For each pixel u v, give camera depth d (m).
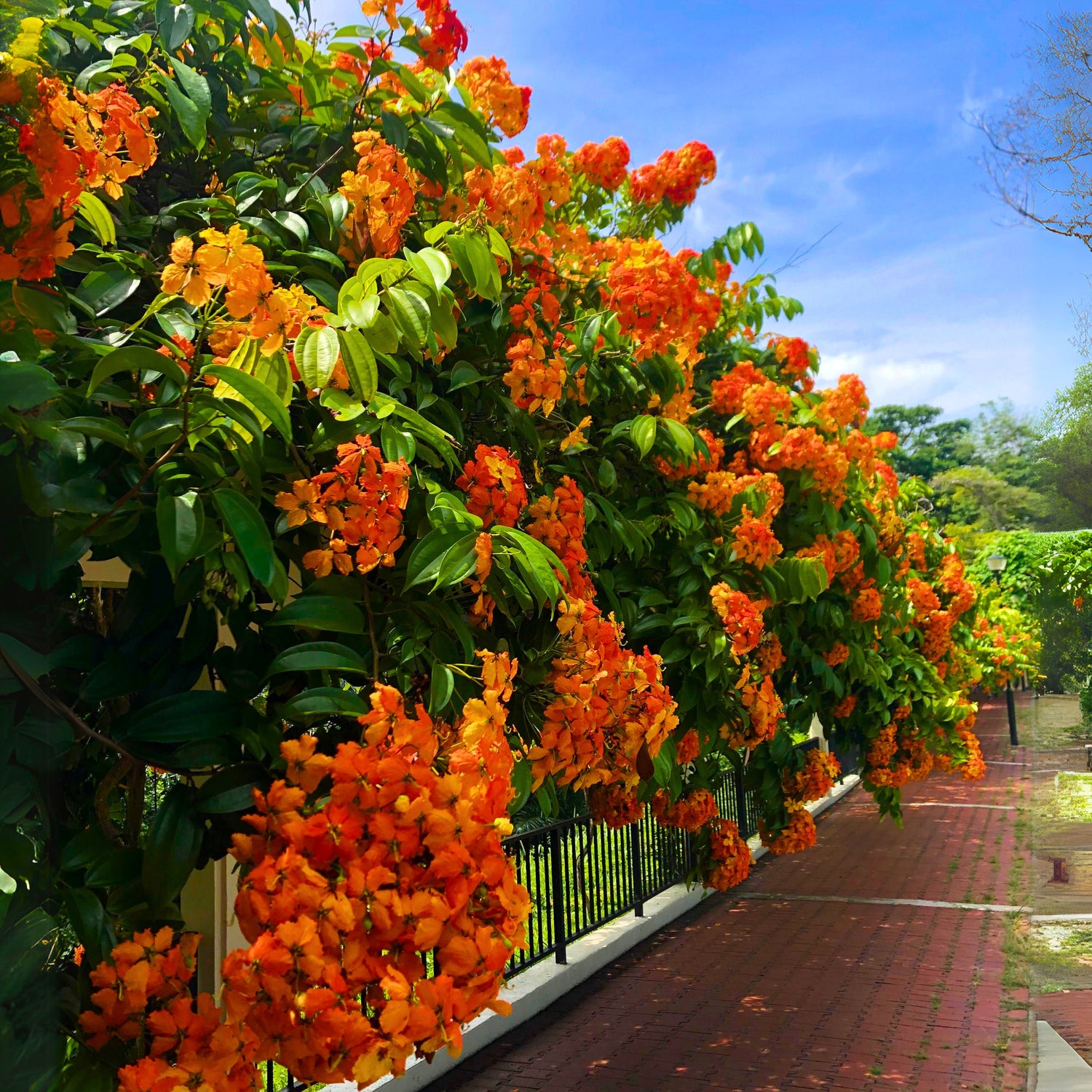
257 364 1.47
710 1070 4.75
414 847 1.25
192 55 2.32
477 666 1.81
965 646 7.59
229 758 1.39
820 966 6.37
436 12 2.39
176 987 1.24
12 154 1.03
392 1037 1.14
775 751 4.98
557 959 6.01
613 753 2.11
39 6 1.04
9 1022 0.94
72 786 1.80
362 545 1.57
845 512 4.90
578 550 2.23
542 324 2.80
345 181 2.05
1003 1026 5.18
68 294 1.52
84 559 2.03
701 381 4.79
